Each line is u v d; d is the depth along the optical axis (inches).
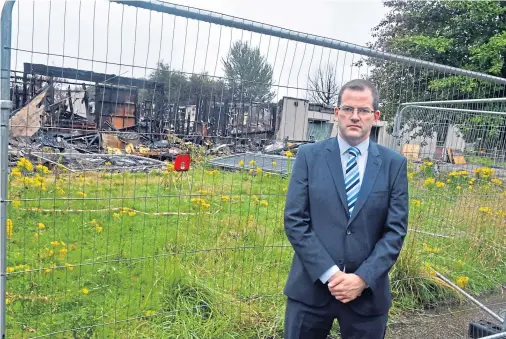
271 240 173.5
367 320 82.0
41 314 115.2
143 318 117.9
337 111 85.4
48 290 127.9
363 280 76.8
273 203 183.5
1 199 83.7
